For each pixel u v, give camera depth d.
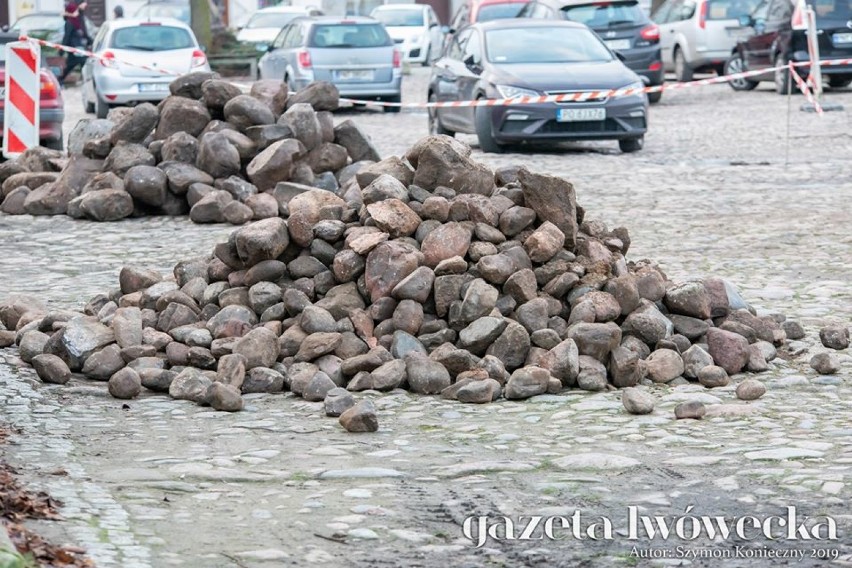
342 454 11.20
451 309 14.16
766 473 10.41
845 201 25.48
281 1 91.81
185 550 8.64
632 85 34.12
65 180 25.33
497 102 33.53
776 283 18.42
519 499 9.89
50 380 13.68
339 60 48.91
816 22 48.53
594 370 13.48
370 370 13.68
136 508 9.52
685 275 19.00
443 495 9.98
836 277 18.77
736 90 53.50
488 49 35.88
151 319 14.85
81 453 11.16
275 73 50.81
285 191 23.88
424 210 15.05
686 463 10.76
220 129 25.09
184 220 24.31
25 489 9.74
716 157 32.75
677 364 13.77
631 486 10.17
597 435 11.77
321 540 8.95
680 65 56.06
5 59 29.33
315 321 14.18
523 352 13.78
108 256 21.06
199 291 15.27
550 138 33.84
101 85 44.81
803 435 11.62
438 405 12.98
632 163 32.00
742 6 54.91
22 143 29.03
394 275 14.40
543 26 36.69
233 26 90.00
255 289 14.78
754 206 25.12
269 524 9.27
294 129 24.81
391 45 49.38
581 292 14.42
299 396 13.42
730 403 12.81
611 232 15.75
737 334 14.10
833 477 10.26
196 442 11.65
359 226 15.17
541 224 14.96
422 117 46.00
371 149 25.64
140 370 13.73
